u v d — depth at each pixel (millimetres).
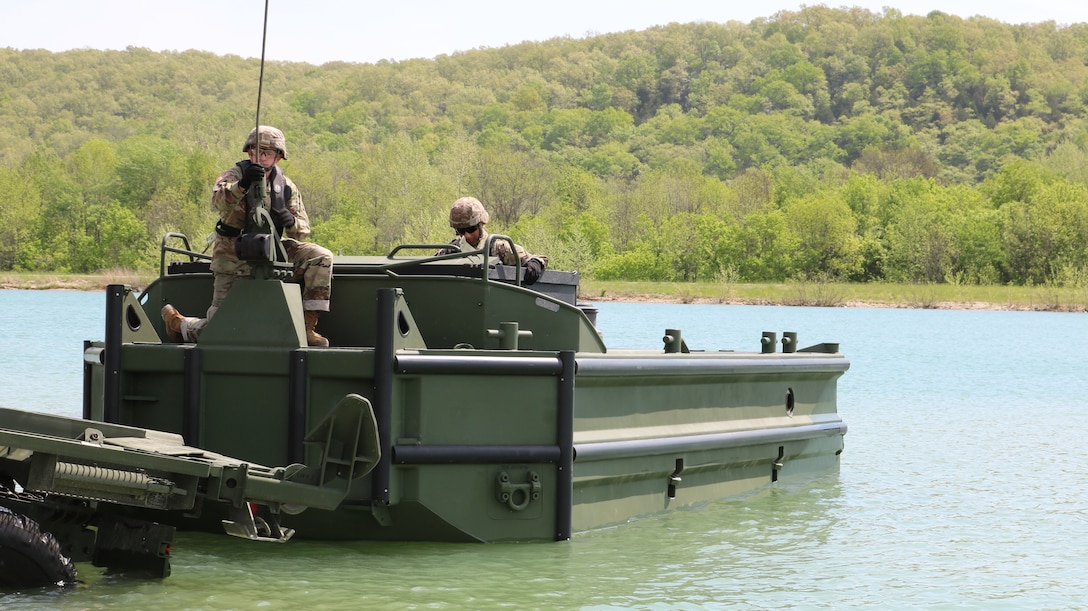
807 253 99188
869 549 7789
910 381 23328
